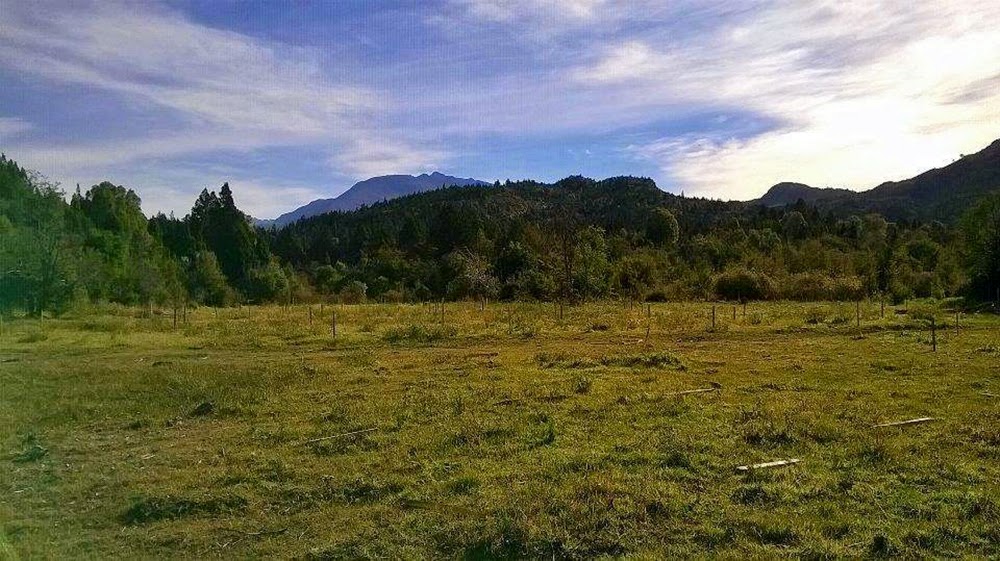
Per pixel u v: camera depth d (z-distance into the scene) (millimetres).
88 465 9812
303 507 7965
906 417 11602
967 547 6430
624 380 15523
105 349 22203
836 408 12250
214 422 12414
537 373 16719
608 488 7875
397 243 97750
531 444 10164
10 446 10922
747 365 17688
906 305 38375
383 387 15305
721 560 6199
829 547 6395
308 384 15836
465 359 19531
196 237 90250
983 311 32656
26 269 35281
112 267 53469
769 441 10016
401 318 32844
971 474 8445
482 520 7207
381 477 8828
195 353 21422
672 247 70688
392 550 6656
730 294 48562
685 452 9391
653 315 32438
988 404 12562
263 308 47188
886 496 7723
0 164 50469
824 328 26094
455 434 10719
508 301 49938
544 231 67062
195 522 7621
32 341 24109
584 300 45656
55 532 7430
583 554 6422
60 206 43594
